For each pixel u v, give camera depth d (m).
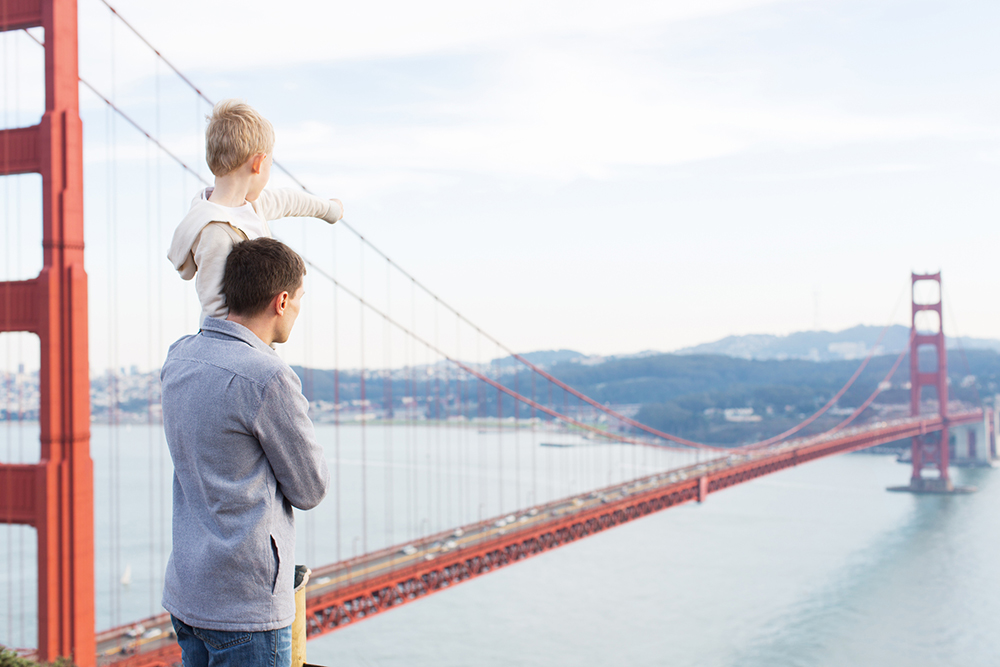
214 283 2.02
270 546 1.85
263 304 1.95
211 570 1.81
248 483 1.83
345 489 100.75
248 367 1.83
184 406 1.86
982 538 72.44
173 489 1.95
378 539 68.81
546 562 64.06
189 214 2.06
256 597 1.83
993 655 42.66
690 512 87.50
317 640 43.34
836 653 42.59
